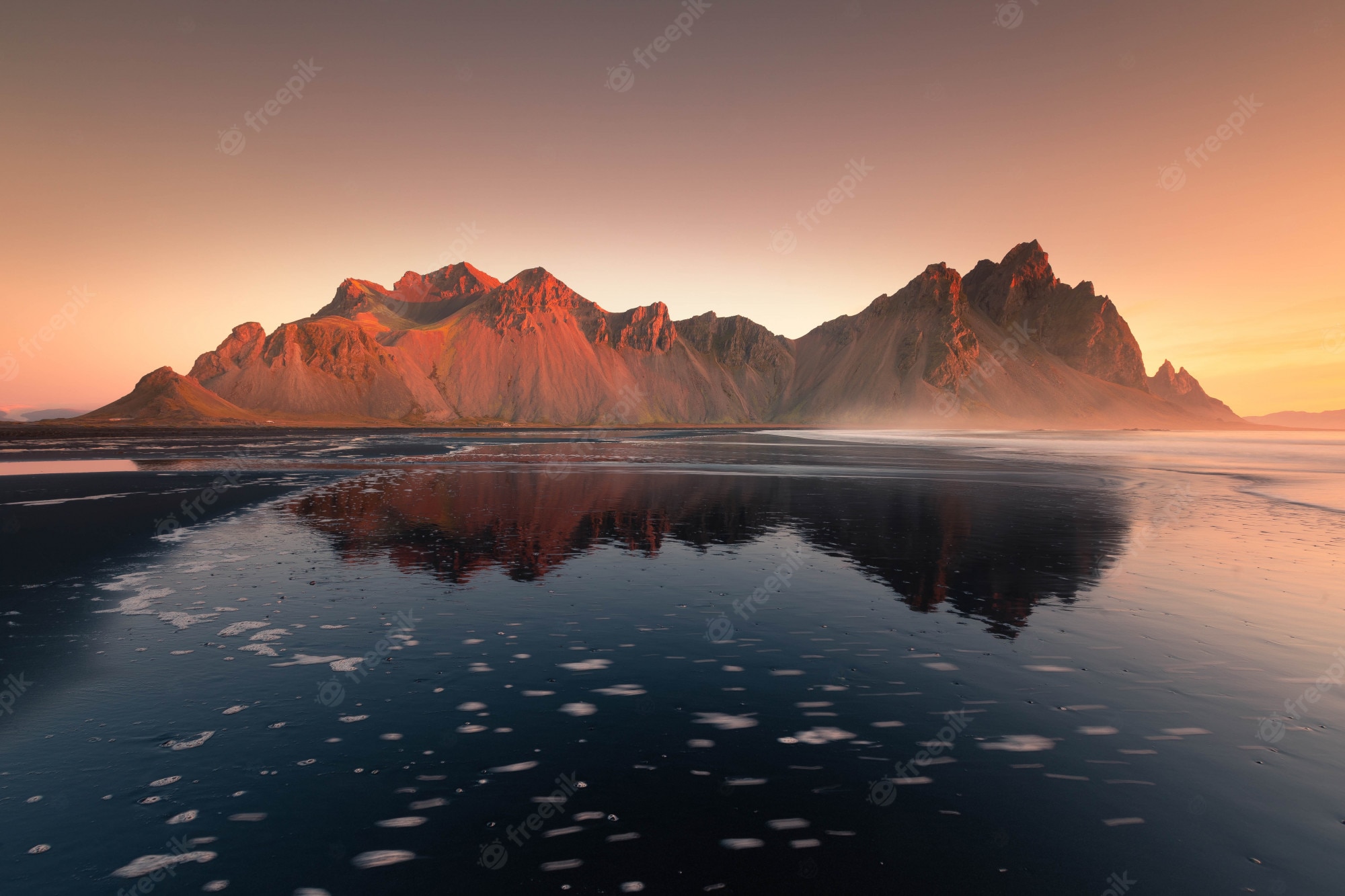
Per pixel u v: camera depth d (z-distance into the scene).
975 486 33.62
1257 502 27.94
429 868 4.60
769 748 6.41
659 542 17.52
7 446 69.75
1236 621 10.66
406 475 37.38
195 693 7.63
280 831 5.03
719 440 104.44
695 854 4.78
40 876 4.51
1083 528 20.22
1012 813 5.31
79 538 17.45
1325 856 4.74
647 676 8.30
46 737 6.49
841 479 37.28
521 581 13.20
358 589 12.45
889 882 4.45
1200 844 4.89
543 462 49.25
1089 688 7.92
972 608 11.45
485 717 7.07
